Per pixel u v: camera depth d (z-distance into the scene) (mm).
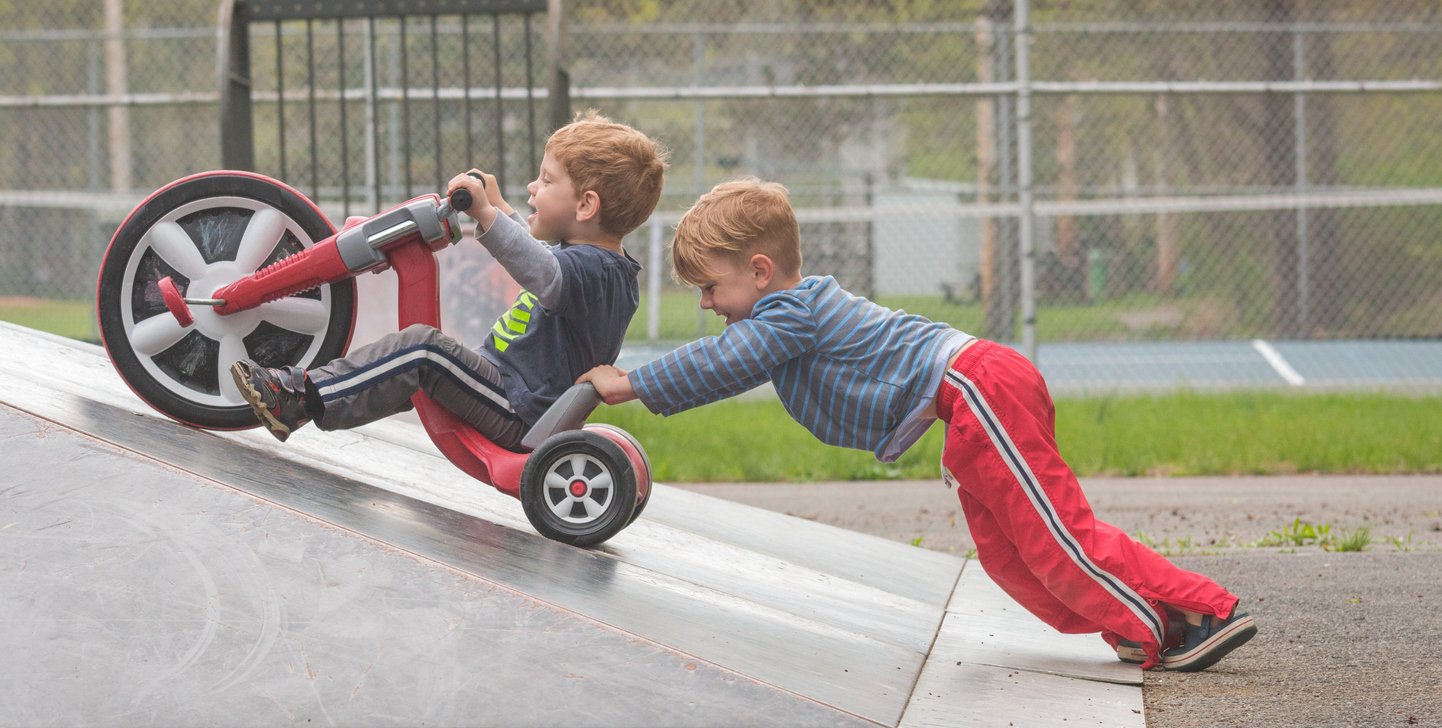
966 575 6031
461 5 8664
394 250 4512
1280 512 9031
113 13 27141
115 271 4555
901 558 6066
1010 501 4172
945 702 3756
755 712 3227
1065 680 4141
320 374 4266
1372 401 14883
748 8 24000
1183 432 12680
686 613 3824
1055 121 26156
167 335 4570
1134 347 23422
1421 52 23203
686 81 23406
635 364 16766
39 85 26984
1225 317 24578
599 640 3354
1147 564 4227
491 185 4441
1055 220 26547
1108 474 11250
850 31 17641
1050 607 4348
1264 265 24438
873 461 11359
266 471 4152
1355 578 6250
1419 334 23516
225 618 3279
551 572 3830
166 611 3279
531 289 4383
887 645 4234
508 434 4535
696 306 21125
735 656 3520
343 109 8977
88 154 26938
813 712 3270
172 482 3701
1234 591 5961
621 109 23844
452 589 3447
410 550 3584
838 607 4598
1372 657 4633
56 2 29688
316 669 3178
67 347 5766
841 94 13508
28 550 3408
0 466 3707
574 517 4340
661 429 12578
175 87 26859
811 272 24000
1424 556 6902
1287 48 24156
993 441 4152
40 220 24156
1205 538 7953
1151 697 4047
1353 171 23688
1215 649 4223
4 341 5496
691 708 3205
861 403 4266
